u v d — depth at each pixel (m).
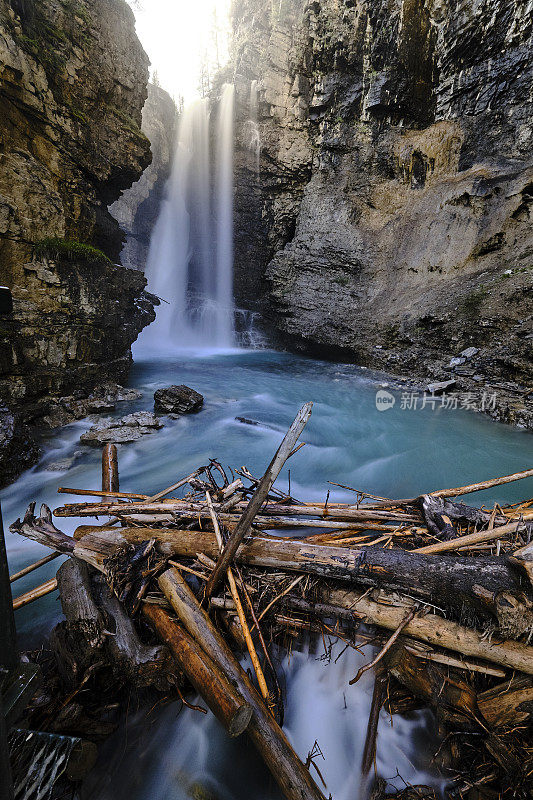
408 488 6.45
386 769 2.22
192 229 24.83
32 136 8.70
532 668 2.01
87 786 2.13
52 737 2.06
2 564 1.48
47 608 3.49
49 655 2.74
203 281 24.17
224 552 2.35
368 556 2.39
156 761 2.31
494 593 2.06
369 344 16.45
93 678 2.38
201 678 1.99
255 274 22.61
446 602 2.19
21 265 8.20
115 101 10.84
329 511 3.23
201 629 2.23
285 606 2.43
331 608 2.34
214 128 22.50
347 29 17.69
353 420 10.12
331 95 18.98
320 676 2.49
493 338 12.19
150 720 2.41
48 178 8.84
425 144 17.59
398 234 17.69
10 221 7.88
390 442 8.55
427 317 14.32
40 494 6.06
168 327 23.05
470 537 2.67
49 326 8.70
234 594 2.34
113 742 2.30
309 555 2.48
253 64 20.53
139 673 2.22
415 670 2.16
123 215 24.86
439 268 15.83
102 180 10.70
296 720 2.43
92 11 9.73
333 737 2.37
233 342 21.98
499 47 15.20
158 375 14.57
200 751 2.37
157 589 2.63
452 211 15.99
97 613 2.37
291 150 20.47
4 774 1.14
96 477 6.62
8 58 7.73
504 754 1.94
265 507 3.25
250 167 21.47
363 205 19.20
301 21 19.09
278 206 21.44
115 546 2.79
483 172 15.50
